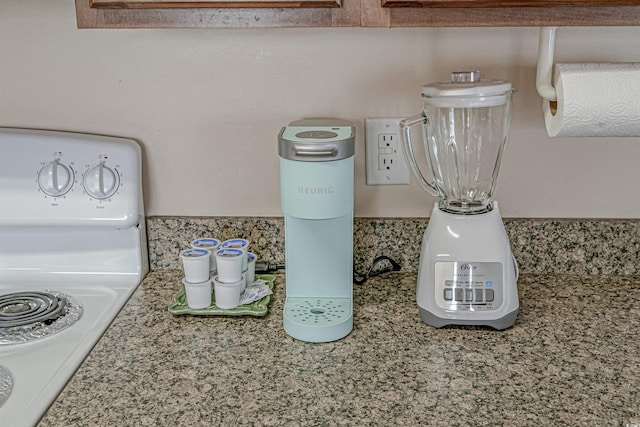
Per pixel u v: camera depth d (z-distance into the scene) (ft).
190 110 4.05
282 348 3.35
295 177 3.19
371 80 3.95
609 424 2.76
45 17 3.92
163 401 2.93
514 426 2.75
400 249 4.17
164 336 3.48
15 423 2.77
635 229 4.05
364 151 4.07
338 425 2.76
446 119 3.76
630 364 3.17
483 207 3.57
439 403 2.90
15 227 4.00
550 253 4.13
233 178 4.16
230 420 2.80
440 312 3.48
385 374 3.12
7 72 4.01
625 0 2.92
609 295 3.88
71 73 4.00
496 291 3.44
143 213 4.17
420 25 3.05
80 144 3.95
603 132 3.38
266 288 3.92
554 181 4.07
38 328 3.53
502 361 3.22
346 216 3.53
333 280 3.68
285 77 3.97
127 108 4.05
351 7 3.04
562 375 3.09
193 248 3.81
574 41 3.83
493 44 3.86
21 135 3.94
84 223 3.98
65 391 3.00
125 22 3.10
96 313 3.74
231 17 3.09
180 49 3.94
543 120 3.96
